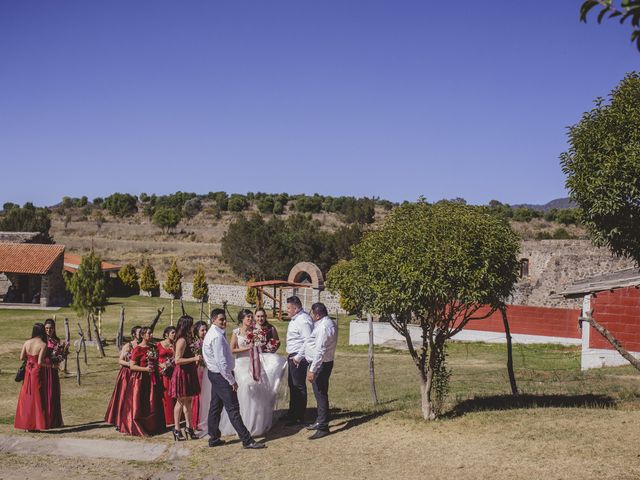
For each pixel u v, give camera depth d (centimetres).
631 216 1180
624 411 991
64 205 10875
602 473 675
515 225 7188
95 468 777
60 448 868
